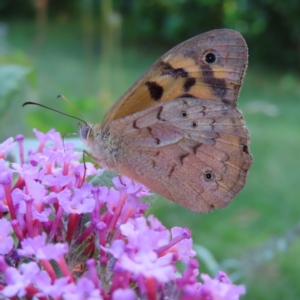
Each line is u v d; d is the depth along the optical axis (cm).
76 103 16
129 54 56
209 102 9
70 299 5
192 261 6
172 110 9
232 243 21
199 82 9
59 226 7
